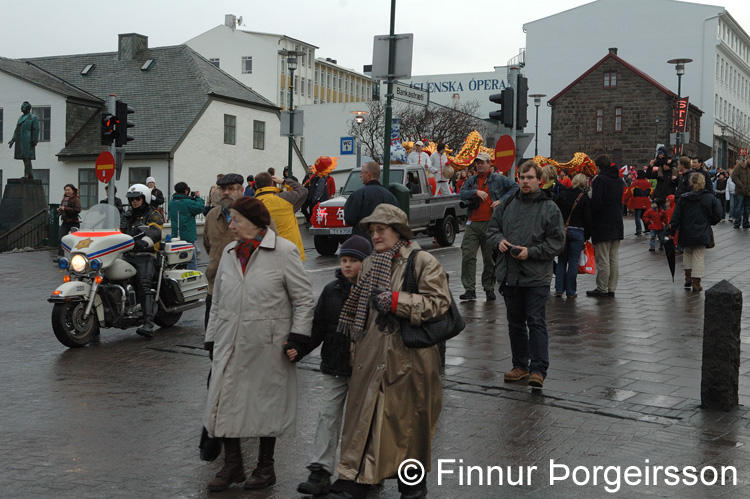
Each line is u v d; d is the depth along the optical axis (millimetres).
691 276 13359
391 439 4773
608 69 70688
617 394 7445
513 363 7988
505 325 10586
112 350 9602
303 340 5223
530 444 6133
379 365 4777
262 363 5242
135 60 46000
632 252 18562
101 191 41500
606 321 10742
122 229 10570
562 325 10492
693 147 74875
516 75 11961
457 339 9797
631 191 22453
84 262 9680
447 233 21188
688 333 9961
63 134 42312
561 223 7641
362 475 4723
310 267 17172
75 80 45750
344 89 103000
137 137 40844
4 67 43219
